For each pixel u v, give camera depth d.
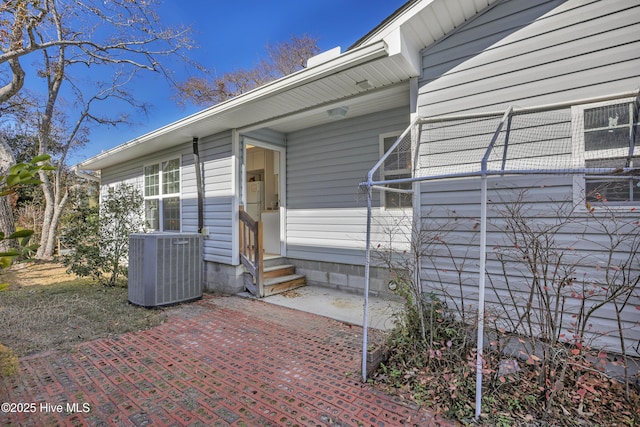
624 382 2.34
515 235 2.75
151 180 7.36
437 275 3.18
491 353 2.63
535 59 2.76
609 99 2.44
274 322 3.84
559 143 2.65
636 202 2.42
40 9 5.70
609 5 2.49
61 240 6.04
